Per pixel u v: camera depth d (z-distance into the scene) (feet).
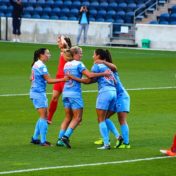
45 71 97.81
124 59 246.68
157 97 151.53
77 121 97.50
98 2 335.06
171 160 90.12
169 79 186.39
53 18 337.72
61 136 98.53
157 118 124.16
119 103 97.14
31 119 121.19
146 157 91.71
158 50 290.56
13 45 303.27
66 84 97.55
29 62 228.63
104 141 96.68
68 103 97.55
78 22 310.04
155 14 318.24
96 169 84.58
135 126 115.85
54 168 84.69
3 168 84.48
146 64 229.45
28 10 345.72
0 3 353.51
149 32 302.04
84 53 266.98
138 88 166.09
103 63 96.73
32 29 326.44
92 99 146.51
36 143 99.55
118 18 322.14
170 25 297.53
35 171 82.89
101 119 96.53
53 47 295.28
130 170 84.38
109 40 310.24
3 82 173.06
